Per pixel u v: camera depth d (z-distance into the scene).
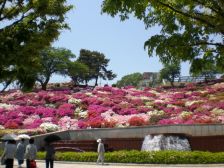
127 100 53.16
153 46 9.94
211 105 47.00
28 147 21.02
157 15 9.96
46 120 45.03
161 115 44.62
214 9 9.20
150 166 26.38
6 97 56.12
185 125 34.69
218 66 9.93
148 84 94.06
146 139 33.06
